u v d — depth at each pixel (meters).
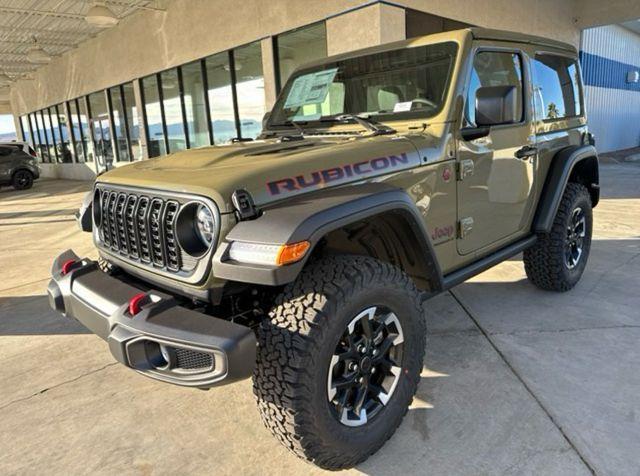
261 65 10.06
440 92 2.72
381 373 2.29
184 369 1.84
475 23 9.95
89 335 3.76
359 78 3.13
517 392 2.66
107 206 2.52
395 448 2.30
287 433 1.95
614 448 2.20
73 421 2.64
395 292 2.19
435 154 2.58
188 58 11.91
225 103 11.34
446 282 2.70
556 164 3.65
